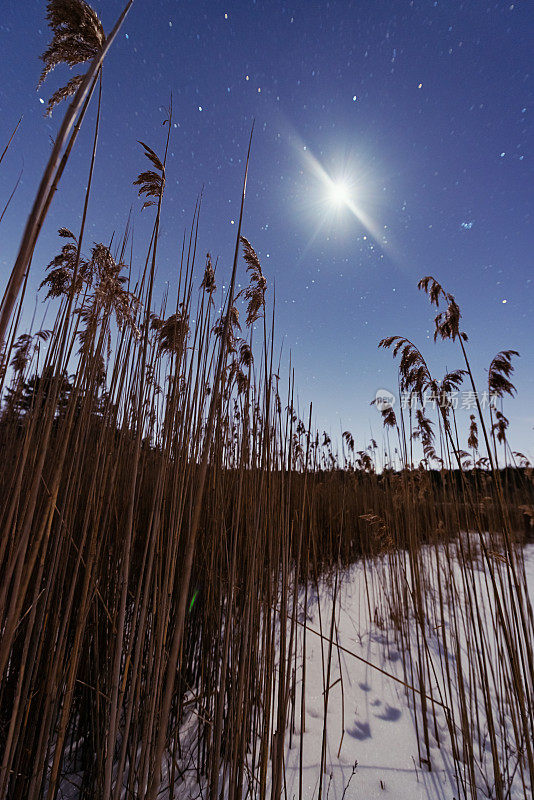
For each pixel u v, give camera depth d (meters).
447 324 2.18
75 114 0.77
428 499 3.63
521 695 1.58
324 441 6.02
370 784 1.83
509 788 1.68
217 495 2.09
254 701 1.87
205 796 1.70
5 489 2.01
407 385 2.67
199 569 2.29
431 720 2.37
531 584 3.94
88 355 1.57
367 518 3.47
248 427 1.73
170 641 1.98
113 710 1.20
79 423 1.58
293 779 1.85
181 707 1.98
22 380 2.22
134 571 2.25
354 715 2.37
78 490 1.68
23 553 1.06
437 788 1.84
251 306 2.00
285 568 1.46
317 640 3.36
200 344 1.84
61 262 1.56
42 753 1.28
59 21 1.01
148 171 1.46
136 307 1.71
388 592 4.55
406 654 3.14
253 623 1.85
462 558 2.17
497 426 2.88
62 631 1.38
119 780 1.23
